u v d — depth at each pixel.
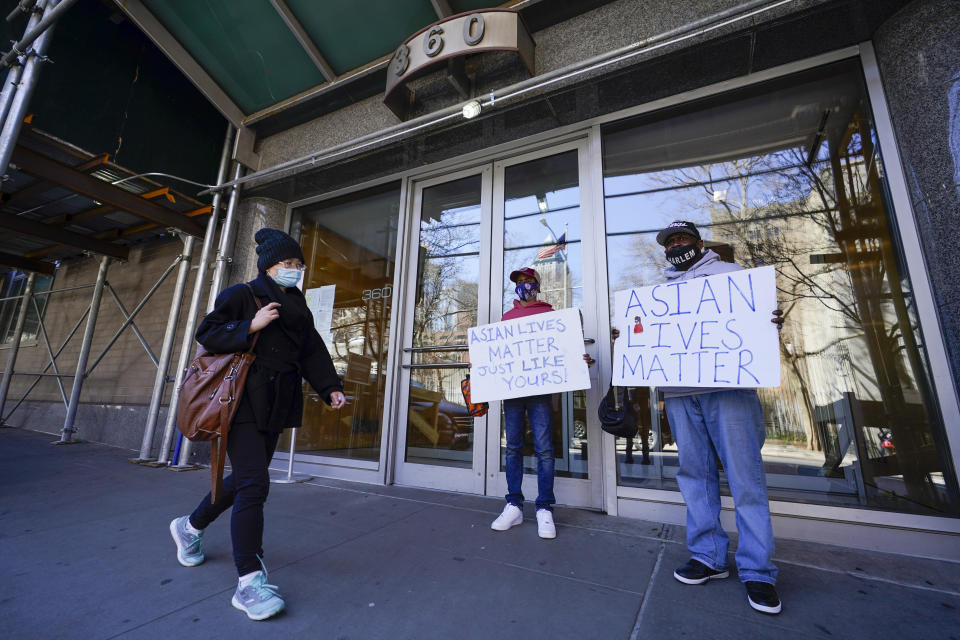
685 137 3.21
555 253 3.42
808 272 2.79
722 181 3.08
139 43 4.41
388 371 3.88
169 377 4.66
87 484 3.44
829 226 2.77
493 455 3.29
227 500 1.87
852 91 2.75
